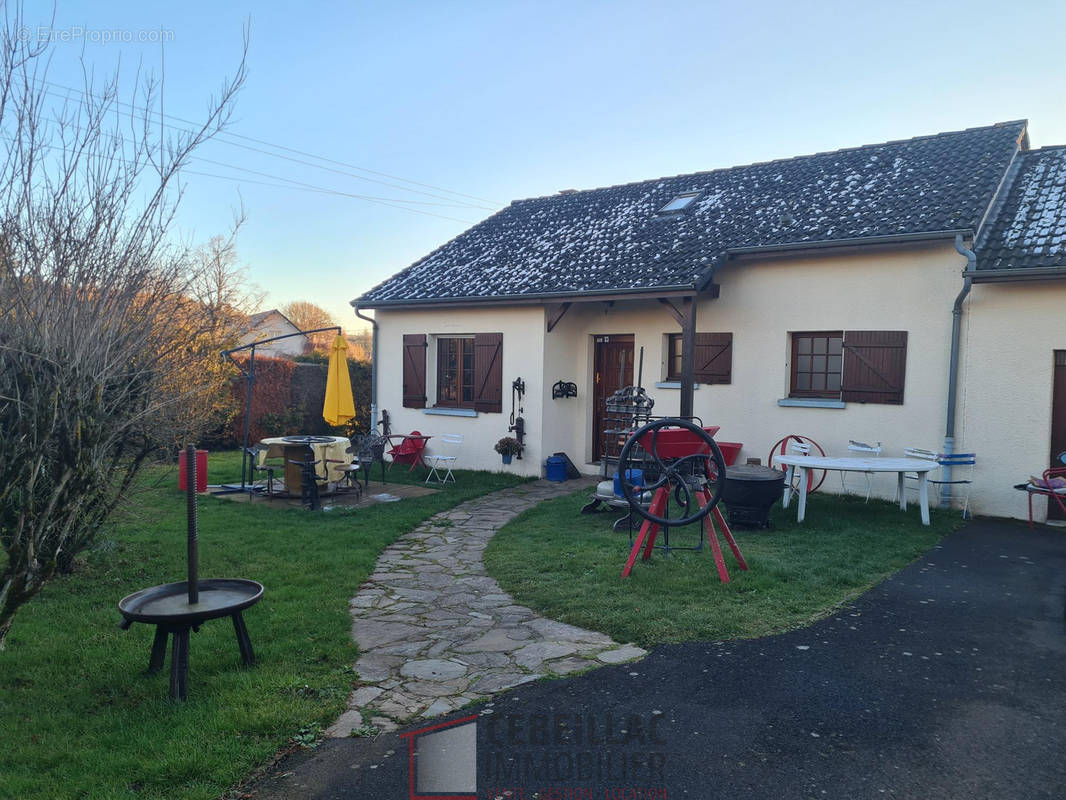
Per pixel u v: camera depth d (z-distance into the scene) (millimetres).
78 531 5523
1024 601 5434
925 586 5770
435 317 12797
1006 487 8266
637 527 7816
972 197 8781
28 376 3732
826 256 9430
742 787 3084
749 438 10117
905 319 8875
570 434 12023
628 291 9688
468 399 12789
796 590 5602
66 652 4453
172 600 4078
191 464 3979
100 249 4031
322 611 5289
